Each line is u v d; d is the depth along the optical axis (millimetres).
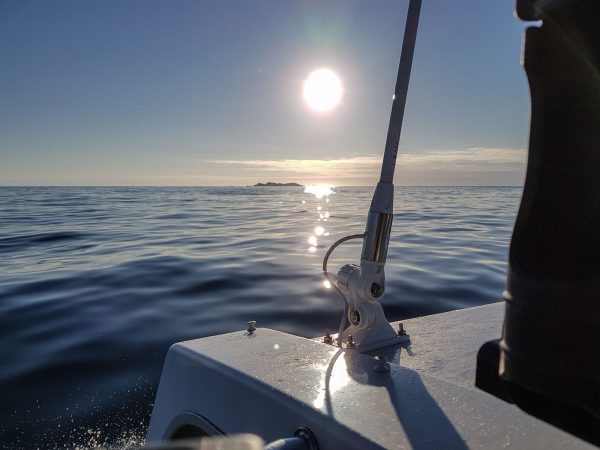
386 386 1224
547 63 676
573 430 654
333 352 1514
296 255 10547
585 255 642
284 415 1174
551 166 685
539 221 700
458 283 7004
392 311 5629
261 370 1363
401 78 1747
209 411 1432
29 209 32594
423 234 13961
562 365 654
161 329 5242
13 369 4148
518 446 927
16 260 10656
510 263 735
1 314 5844
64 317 5715
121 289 7199
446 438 961
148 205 39469
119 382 3896
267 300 6387
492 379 876
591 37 625
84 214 27531
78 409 3451
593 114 635
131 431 3164
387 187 1846
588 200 645
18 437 3105
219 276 8078
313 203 45250
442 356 1997
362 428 1010
